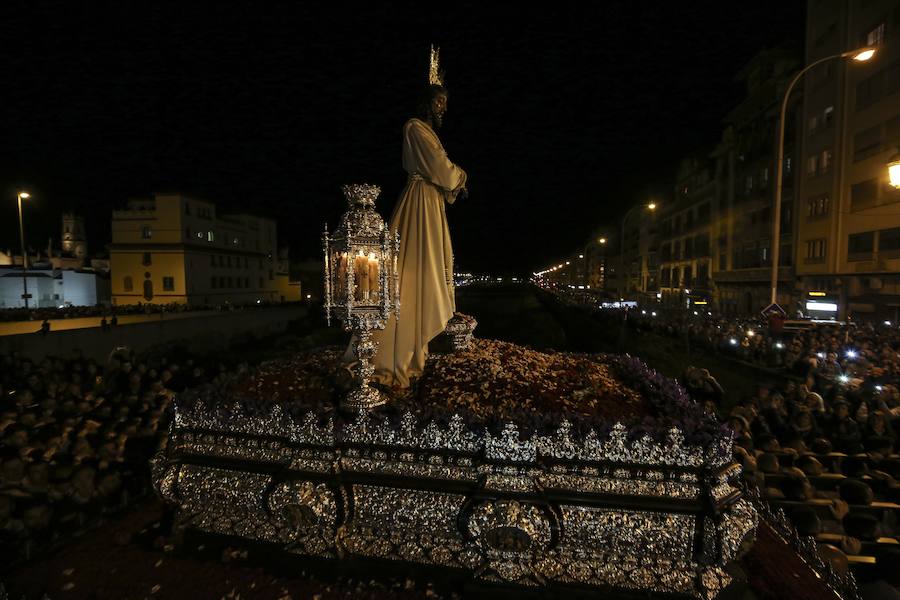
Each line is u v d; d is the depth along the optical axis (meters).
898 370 10.61
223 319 29.94
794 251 27.72
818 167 25.72
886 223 20.59
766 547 3.87
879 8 21.17
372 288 3.57
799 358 12.71
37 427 6.72
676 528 2.83
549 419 3.08
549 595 3.05
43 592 3.22
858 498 4.92
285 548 3.47
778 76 30.28
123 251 40.72
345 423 3.28
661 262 52.66
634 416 3.38
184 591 3.22
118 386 11.48
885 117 20.86
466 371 3.91
